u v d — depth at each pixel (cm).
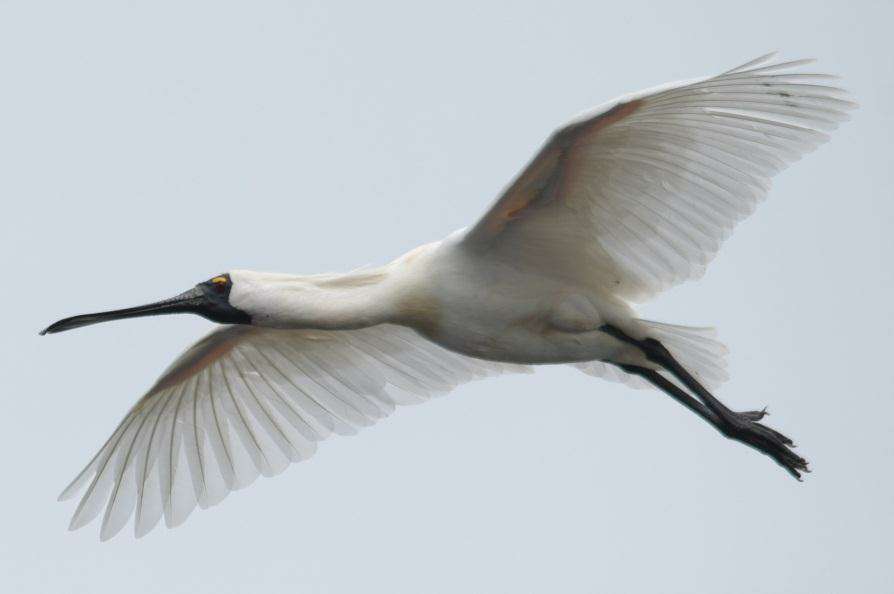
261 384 1630
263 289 1480
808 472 1485
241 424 1634
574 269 1448
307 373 1627
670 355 1480
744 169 1341
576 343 1482
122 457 1586
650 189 1374
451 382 1627
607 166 1353
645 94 1250
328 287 1477
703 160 1345
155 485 1603
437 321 1463
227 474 1630
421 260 1460
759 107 1298
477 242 1429
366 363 1620
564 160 1338
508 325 1462
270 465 1638
